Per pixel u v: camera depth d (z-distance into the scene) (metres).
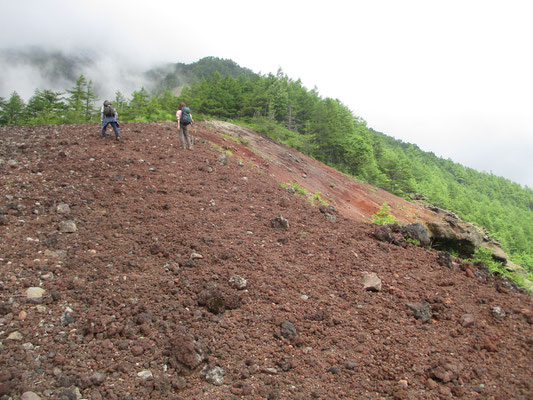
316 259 5.34
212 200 7.08
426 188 60.69
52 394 2.52
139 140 10.12
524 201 134.50
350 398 2.77
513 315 4.02
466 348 3.42
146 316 3.53
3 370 2.63
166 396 2.69
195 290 4.11
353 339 3.54
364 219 15.23
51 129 10.66
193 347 3.14
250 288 4.30
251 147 16.78
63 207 5.46
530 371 3.07
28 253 4.19
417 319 3.94
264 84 36.91
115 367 2.90
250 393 2.77
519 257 41.44
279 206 7.84
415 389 2.87
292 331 3.58
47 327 3.18
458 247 12.68
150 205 6.28
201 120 19.44
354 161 34.41
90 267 4.21
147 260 4.61
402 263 5.40
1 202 5.25
